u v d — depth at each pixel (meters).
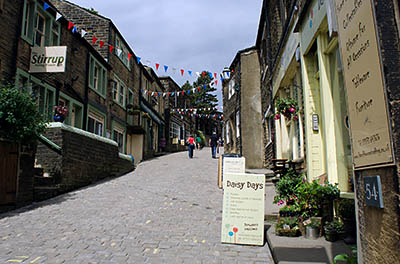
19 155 8.06
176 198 9.20
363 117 3.20
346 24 3.56
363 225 3.29
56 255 4.79
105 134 17.19
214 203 8.62
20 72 10.38
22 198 8.08
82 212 7.49
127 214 7.34
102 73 17.08
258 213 5.59
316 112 7.32
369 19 2.99
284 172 9.44
